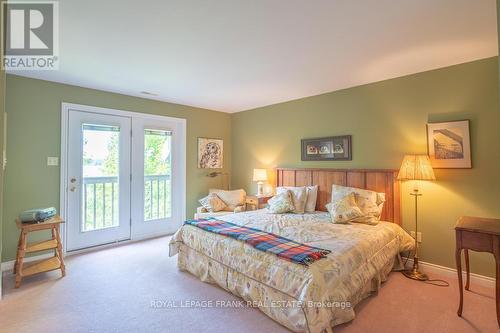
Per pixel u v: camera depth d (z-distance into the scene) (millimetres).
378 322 2020
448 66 2807
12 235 3045
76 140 3539
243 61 2723
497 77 2543
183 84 3473
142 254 3486
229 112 5297
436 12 1881
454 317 2086
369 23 2020
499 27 1146
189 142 4719
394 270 2936
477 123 2635
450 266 2793
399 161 3143
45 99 3277
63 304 2252
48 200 3299
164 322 2018
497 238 1930
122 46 2381
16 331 1894
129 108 4000
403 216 3119
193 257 2840
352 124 3562
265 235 2447
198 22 1997
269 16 1926
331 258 1979
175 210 4590
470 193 2674
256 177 4453
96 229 3715
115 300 2322
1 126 806
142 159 4180
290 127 4320
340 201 3094
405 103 3102
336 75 3125
